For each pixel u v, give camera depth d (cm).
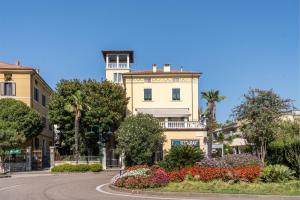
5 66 5750
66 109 5384
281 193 1947
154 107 6169
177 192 2053
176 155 2881
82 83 5900
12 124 4931
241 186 2145
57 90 5822
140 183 2317
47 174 4428
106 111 5666
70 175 4219
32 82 5809
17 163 4903
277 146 2886
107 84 5888
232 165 2670
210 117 5391
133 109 6162
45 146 6700
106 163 5438
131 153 4538
